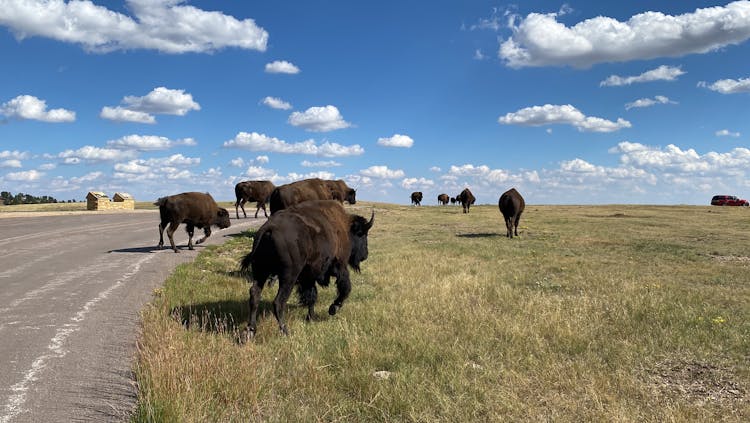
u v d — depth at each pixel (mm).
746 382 5102
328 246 6883
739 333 6715
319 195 14766
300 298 7184
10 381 4645
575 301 8398
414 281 10125
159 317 6480
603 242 18703
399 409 4188
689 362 5691
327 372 4930
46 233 18703
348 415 4098
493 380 4910
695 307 8180
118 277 10008
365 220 7820
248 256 6320
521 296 8867
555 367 5227
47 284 9219
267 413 4031
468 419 4059
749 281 10891
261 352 5375
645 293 9172
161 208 14148
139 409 3902
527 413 4203
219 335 5867
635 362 5621
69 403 4207
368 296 8891
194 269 10953
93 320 6758
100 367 5059
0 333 6113
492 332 6473
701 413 4309
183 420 3713
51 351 5500
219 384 4355
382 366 5324
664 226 26469
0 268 10938
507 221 20547
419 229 24594
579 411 4262
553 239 19766
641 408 4402
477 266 12539
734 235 21625
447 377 4871
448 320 7102
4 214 28656
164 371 4344
